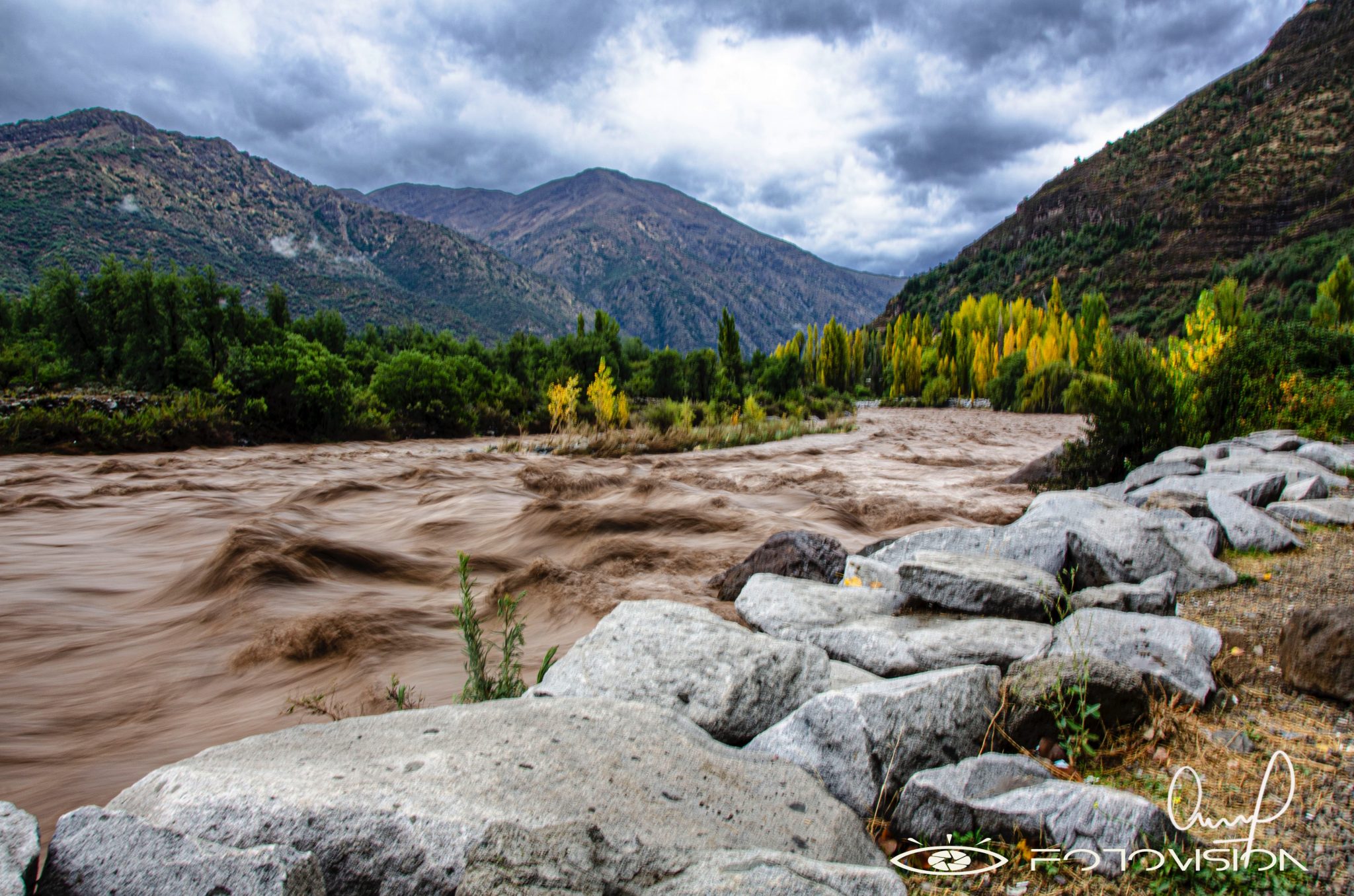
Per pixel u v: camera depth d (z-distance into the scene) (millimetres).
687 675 3012
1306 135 138000
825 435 28047
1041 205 172000
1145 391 9414
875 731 2502
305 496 10984
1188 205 135500
